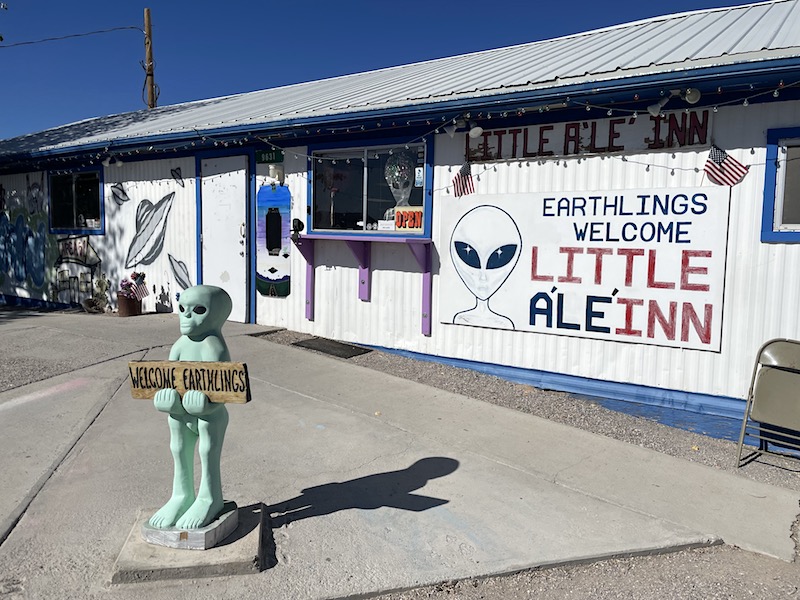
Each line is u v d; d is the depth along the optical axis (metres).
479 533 3.62
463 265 7.11
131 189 10.72
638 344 6.11
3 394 5.85
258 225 9.07
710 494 4.25
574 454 4.83
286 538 3.51
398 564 3.30
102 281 11.34
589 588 3.20
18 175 12.67
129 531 3.51
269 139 8.61
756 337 5.55
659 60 5.68
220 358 3.36
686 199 5.77
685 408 5.89
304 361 7.17
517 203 6.68
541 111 6.29
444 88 7.09
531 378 6.73
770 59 4.90
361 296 8.03
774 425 5.09
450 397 6.09
